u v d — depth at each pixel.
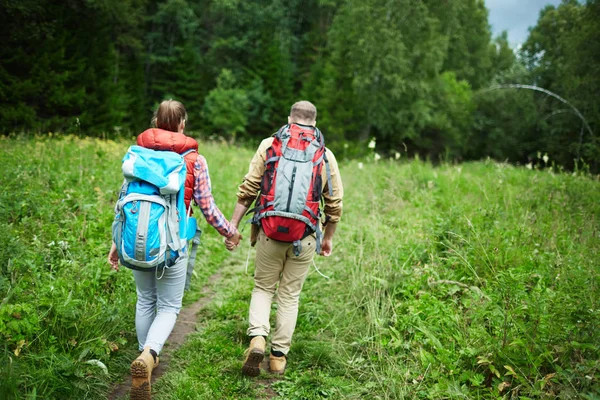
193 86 34.19
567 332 2.63
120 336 3.18
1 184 4.92
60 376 2.51
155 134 2.54
